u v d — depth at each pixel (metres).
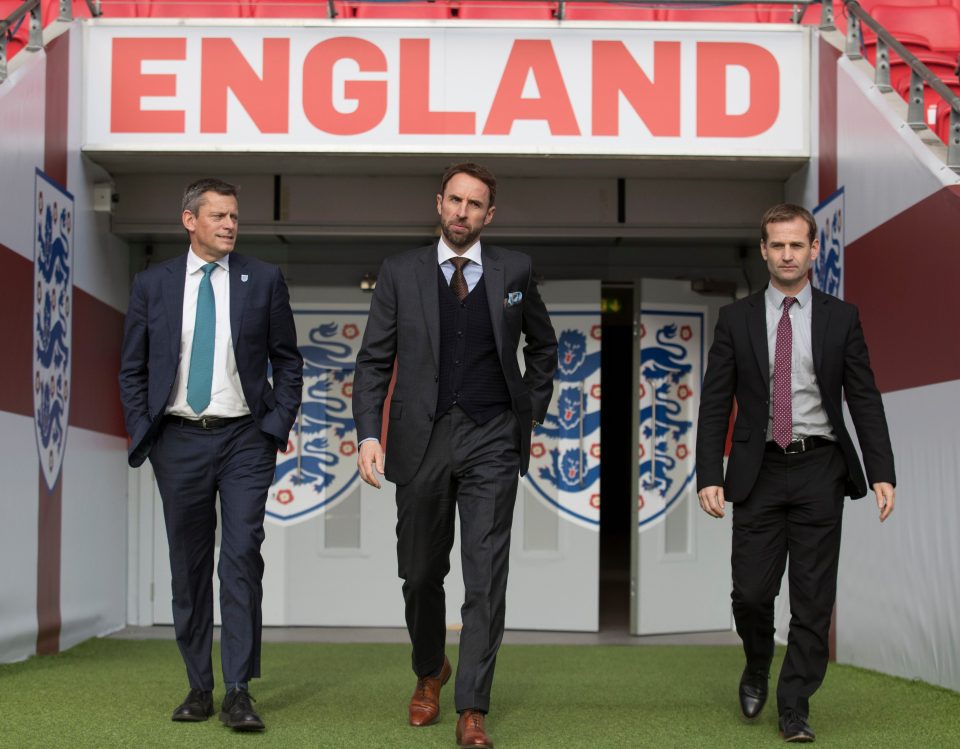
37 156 6.37
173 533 4.48
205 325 4.43
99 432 7.61
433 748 4.05
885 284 5.91
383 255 8.58
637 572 8.13
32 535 6.34
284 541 8.43
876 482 4.25
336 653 6.94
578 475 8.35
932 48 8.76
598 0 7.16
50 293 6.61
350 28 7.11
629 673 6.21
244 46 7.11
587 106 7.09
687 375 8.38
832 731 4.48
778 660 6.67
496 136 7.08
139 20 7.12
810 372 4.30
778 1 7.11
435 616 4.46
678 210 7.79
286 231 7.80
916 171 5.52
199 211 4.41
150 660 6.43
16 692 5.18
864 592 6.20
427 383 4.24
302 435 8.49
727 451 8.55
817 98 7.06
